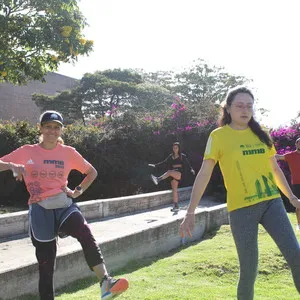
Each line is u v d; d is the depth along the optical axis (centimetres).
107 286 372
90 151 1820
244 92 373
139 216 1145
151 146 1862
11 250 736
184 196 1544
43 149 414
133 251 663
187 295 478
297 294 489
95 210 1086
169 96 4291
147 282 536
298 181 915
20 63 1059
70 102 4181
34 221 396
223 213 973
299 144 912
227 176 365
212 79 4953
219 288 514
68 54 1054
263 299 466
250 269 350
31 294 488
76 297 474
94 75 4166
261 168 363
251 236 351
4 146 1688
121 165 1836
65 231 398
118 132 1866
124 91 4097
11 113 4341
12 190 1672
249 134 372
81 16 1083
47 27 1017
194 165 1811
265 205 354
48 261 396
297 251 338
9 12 1027
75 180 1786
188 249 728
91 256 385
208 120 1838
